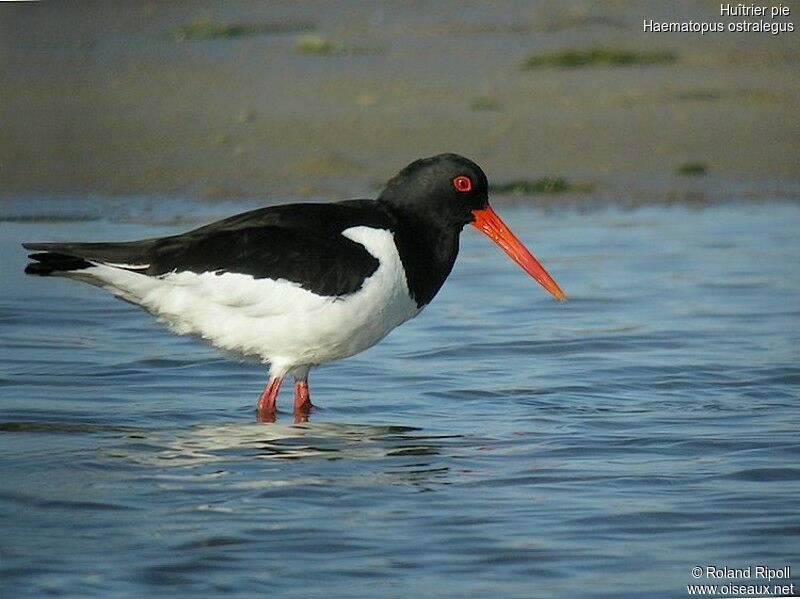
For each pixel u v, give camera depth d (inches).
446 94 1063.0
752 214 823.7
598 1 1368.1
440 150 932.6
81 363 560.7
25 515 395.9
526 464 441.4
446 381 541.3
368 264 482.3
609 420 490.6
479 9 1360.7
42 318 627.8
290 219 486.3
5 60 1177.4
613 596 349.7
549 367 560.1
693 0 1349.7
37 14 1332.4
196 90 1080.8
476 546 377.1
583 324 622.8
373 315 488.7
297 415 499.2
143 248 483.2
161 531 384.2
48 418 488.4
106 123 1000.9
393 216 503.5
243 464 439.5
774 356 571.5
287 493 413.4
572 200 853.2
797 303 655.8
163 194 854.5
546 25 1278.3
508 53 1180.5
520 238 772.6
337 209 496.1
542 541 380.5
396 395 524.1
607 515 398.3
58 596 346.6
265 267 477.7
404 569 363.3
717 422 486.6
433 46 1208.8
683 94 1061.1
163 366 560.4
